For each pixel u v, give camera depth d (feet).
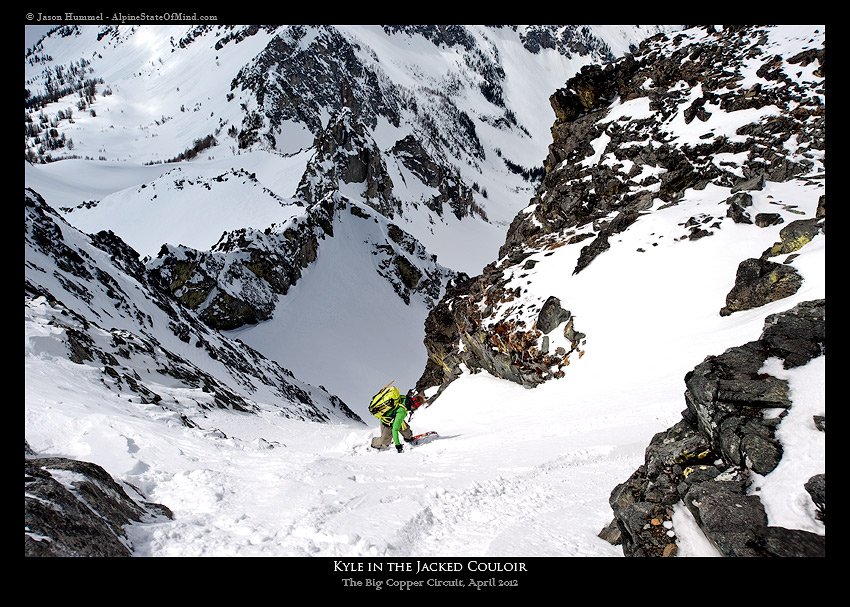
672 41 127.65
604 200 104.78
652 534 14.19
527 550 15.55
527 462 26.45
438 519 19.04
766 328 16.63
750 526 11.89
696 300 65.57
